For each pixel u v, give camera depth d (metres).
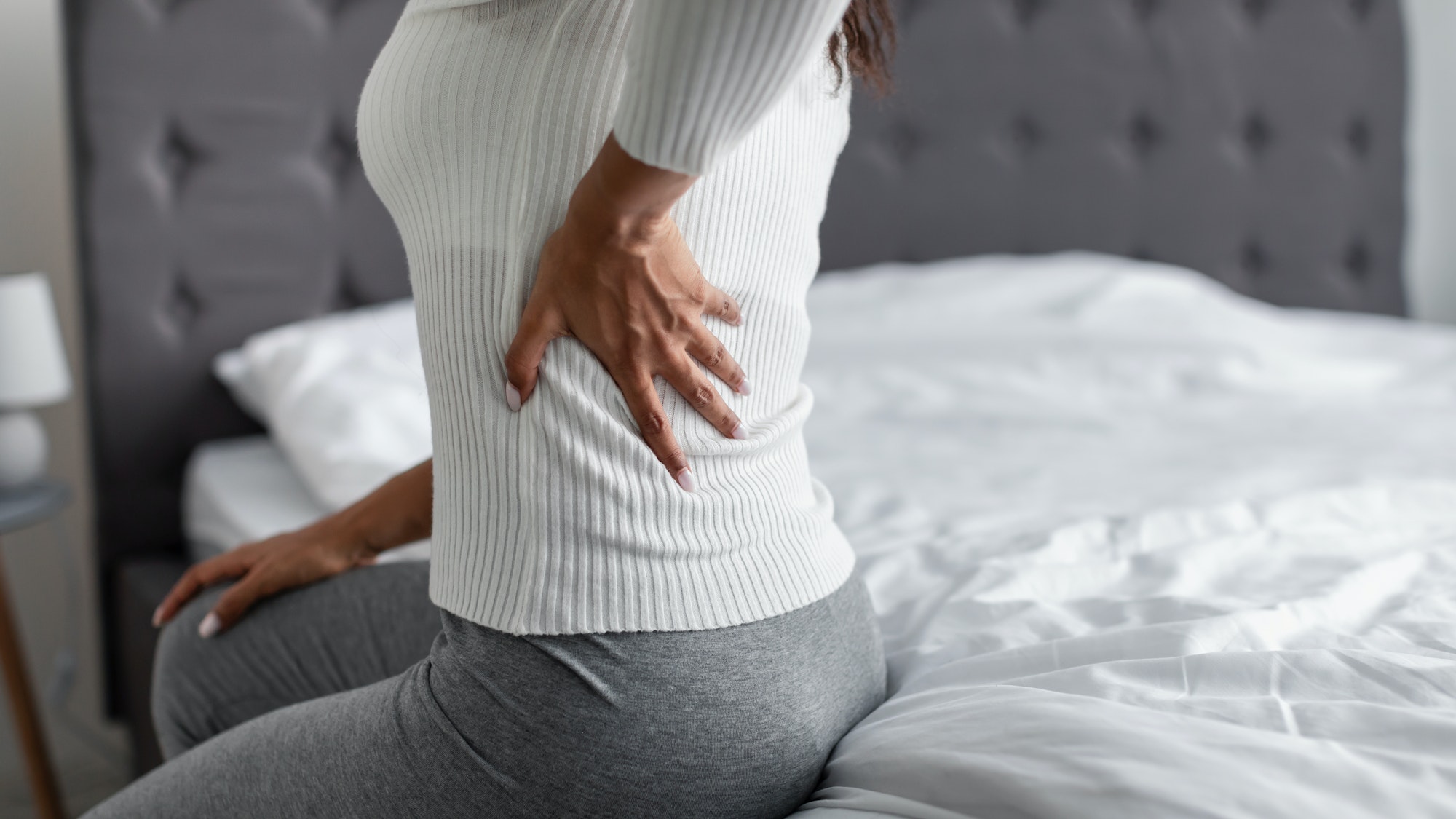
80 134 1.92
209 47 1.97
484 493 0.69
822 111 0.76
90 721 2.21
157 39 1.94
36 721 1.77
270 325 2.09
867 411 2.10
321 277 2.12
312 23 2.04
